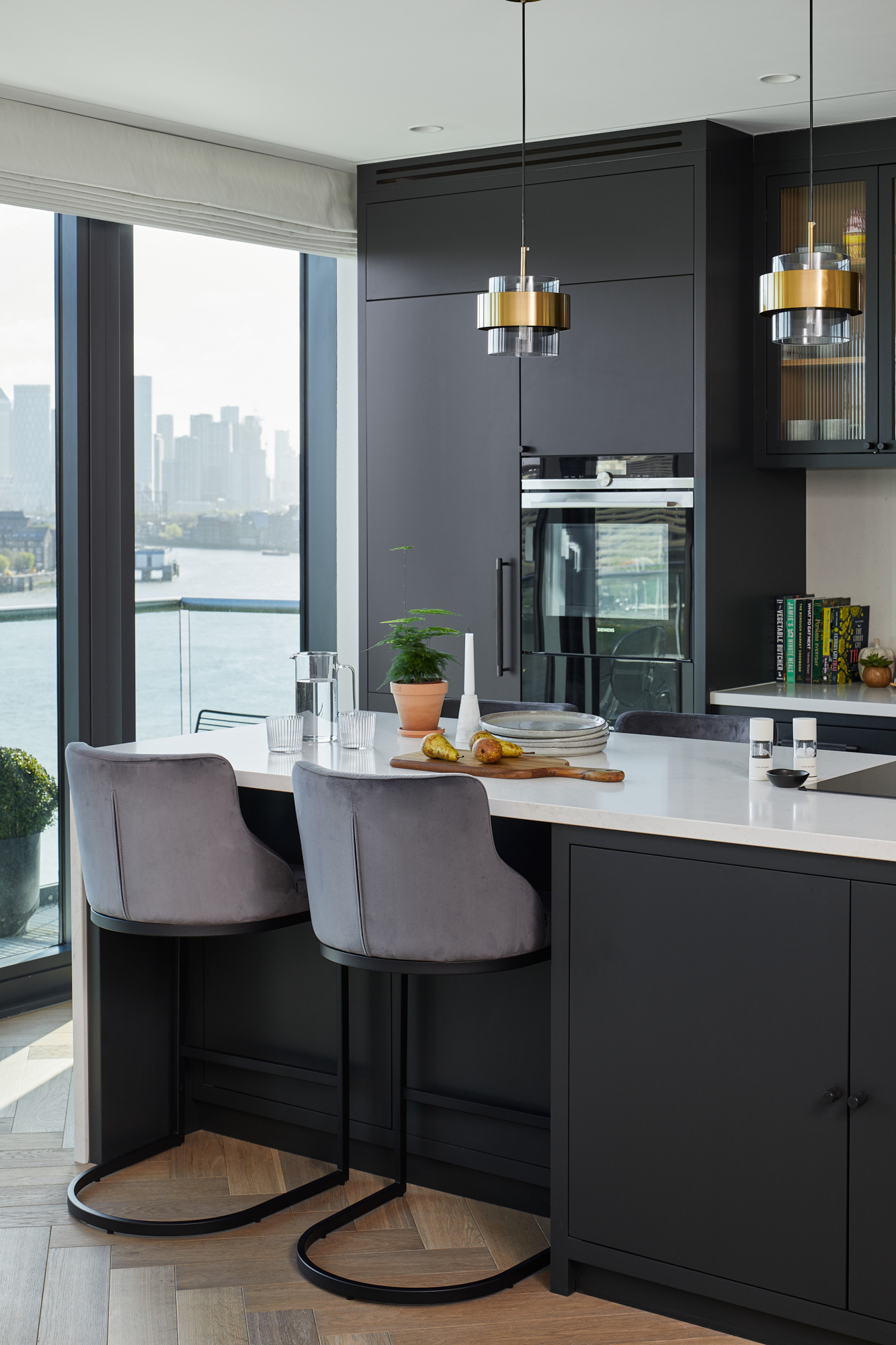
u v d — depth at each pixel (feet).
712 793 9.12
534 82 13.56
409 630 11.83
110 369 15.37
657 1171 8.62
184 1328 8.71
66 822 15.53
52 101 14.05
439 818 8.54
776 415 15.61
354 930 8.90
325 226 16.93
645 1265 8.70
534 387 15.89
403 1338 8.58
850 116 14.69
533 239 15.75
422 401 16.65
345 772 9.64
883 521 16.46
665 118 14.71
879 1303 7.84
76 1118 11.11
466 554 16.51
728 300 15.14
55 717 15.42
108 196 14.85
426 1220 10.14
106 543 15.48
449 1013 10.46
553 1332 8.63
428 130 15.28
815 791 9.20
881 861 7.68
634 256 15.15
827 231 15.19
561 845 8.87
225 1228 9.96
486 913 8.71
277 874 9.83
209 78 13.42
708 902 8.32
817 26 12.04
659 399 15.11
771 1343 8.40
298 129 15.24
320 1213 10.28
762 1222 8.23
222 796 9.57
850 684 15.97
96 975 11.00
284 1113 11.37
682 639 15.16
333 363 18.44
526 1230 9.97
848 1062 7.87
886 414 14.97
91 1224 10.06
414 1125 10.71
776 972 8.10
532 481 15.99
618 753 10.75
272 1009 11.39
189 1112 11.90
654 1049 8.59
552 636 16.05
